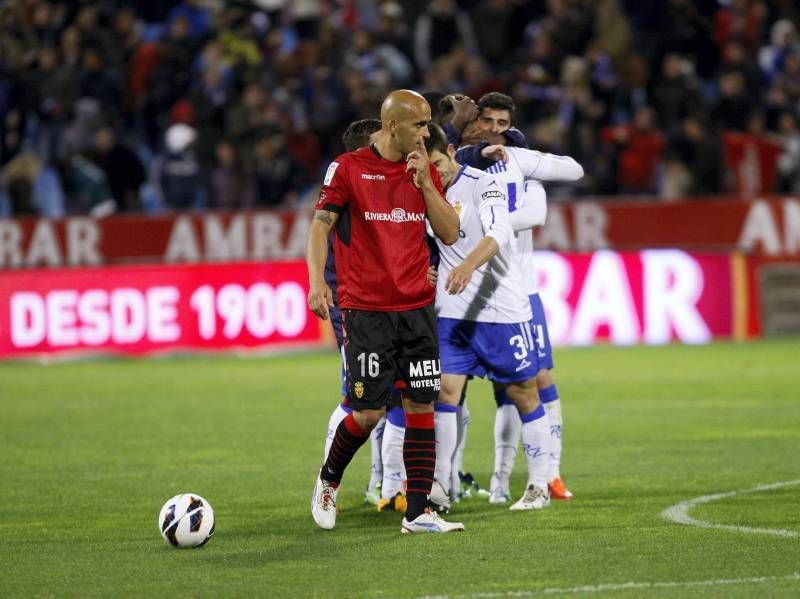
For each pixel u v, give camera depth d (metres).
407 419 25.33
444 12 80.94
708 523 25.48
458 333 27.02
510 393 27.62
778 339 66.56
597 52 78.50
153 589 20.83
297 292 65.62
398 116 24.27
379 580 21.14
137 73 81.56
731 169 73.38
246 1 83.00
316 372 57.00
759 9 84.88
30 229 67.81
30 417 44.25
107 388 52.56
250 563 22.61
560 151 73.06
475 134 28.80
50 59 80.56
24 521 27.03
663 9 83.38
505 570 21.72
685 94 77.06
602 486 30.20
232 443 37.94
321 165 76.69
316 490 25.78
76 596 20.45
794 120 77.25
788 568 21.55
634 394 47.59
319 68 78.31
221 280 65.38
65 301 65.06
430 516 25.20
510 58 82.56
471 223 26.86
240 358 63.75
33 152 78.56
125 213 75.62
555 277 65.62
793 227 66.75
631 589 20.25
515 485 31.36
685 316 66.12
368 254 24.62
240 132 74.25
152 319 65.31
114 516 27.53
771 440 36.81
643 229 66.81
